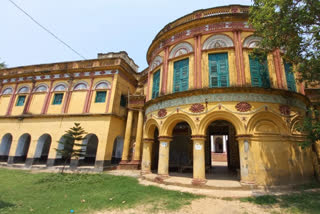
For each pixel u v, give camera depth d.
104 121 17.69
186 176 12.35
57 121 19.03
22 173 14.88
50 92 20.66
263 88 10.23
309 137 7.83
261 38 11.80
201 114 10.81
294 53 8.73
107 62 20.12
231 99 10.46
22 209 6.75
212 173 14.80
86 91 19.59
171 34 14.20
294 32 8.34
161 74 13.99
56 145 18.17
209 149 18.00
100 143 17.03
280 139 10.09
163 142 11.98
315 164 11.15
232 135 17.30
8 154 21.05
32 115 19.80
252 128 10.06
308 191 9.19
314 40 8.16
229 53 11.53
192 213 6.54
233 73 11.10
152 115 13.52
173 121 11.98
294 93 10.80
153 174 12.87
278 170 9.60
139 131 17.81
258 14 8.84
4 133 20.66
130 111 18.80
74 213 6.43
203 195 8.48
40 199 8.07
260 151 9.77
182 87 12.40
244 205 7.29
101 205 7.26
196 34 12.56
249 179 9.34
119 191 9.27
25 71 23.00
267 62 11.50
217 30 12.22
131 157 18.22
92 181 11.62
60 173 14.05
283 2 7.79
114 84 18.98
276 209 6.84
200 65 11.79
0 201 7.61
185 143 17.02
